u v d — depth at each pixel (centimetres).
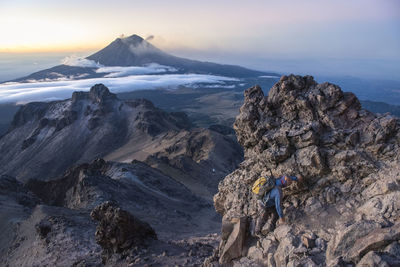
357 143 927
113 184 7388
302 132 957
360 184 874
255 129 1080
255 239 941
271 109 1073
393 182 799
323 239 778
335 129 960
